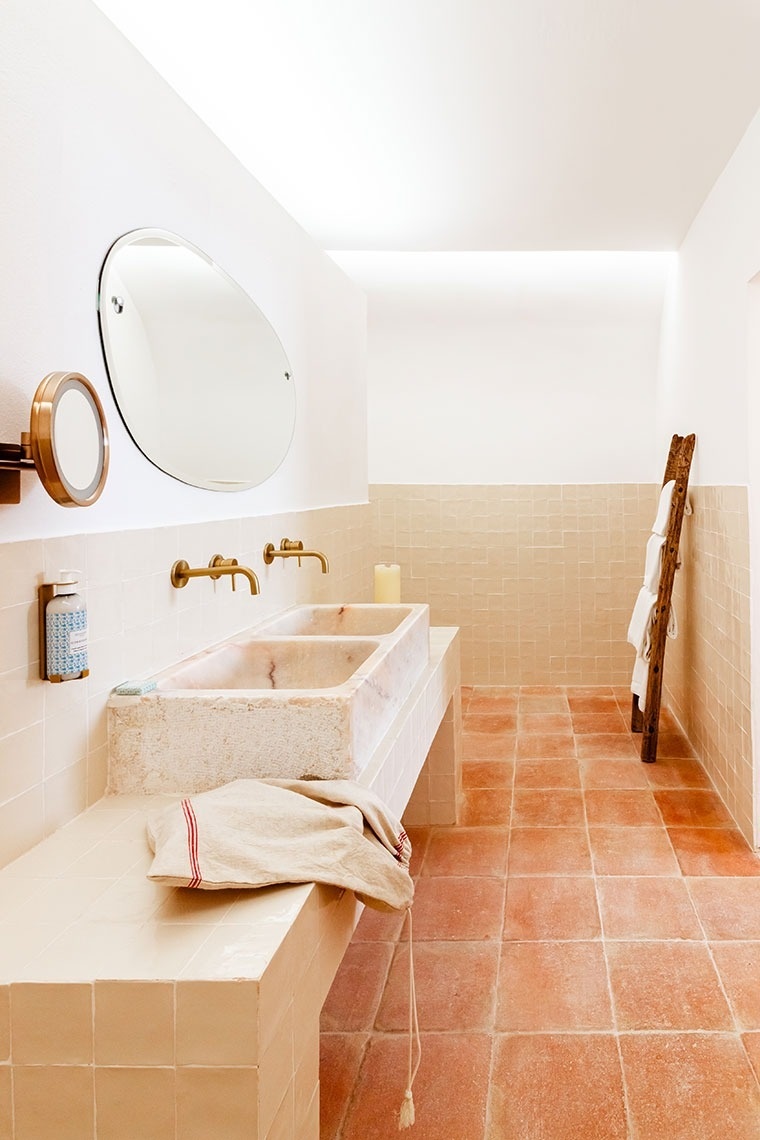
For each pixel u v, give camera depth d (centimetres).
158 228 182
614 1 217
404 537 539
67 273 145
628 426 520
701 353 379
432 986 206
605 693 516
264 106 274
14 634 125
